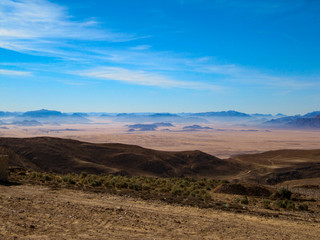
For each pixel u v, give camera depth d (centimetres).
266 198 3012
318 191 4091
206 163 13112
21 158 8762
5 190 2169
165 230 1398
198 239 1290
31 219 1416
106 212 1664
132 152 12425
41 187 2423
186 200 2358
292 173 13300
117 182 3041
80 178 3503
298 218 1989
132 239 1220
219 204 2311
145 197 2309
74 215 1548
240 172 12850
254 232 1488
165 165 11788
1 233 1177
